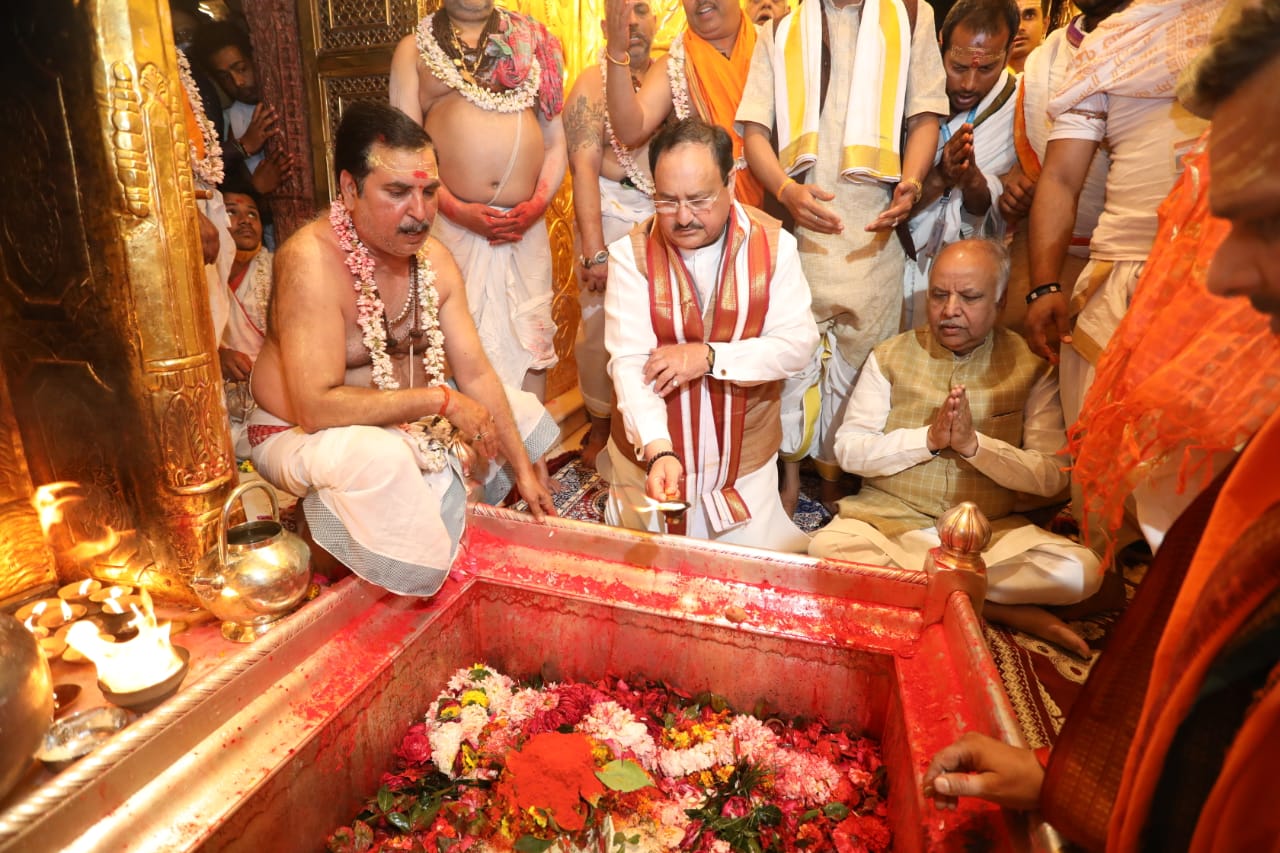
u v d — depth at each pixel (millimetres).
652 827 1500
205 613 2029
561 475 3414
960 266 2328
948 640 1552
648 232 2361
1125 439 1751
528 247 3148
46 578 2174
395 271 2045
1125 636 920
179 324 1914
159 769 1189
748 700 1751
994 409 2486
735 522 2400
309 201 3760
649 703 1763
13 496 2096
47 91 1771
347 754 1488
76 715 1538
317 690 1457
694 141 2090
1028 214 2926
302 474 1856
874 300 2910
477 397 2221
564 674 1889
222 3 3625
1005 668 2125
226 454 2082
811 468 3676
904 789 1372
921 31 2793
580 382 3441
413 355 2180
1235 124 608
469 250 3018
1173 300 1600
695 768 1604
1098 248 2373
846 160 2740
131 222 1823
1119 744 880
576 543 1912
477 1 2789
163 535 2045
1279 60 571
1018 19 2863
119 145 1766
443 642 1784
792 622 1682
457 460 1991
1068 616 2391
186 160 1902
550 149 3152
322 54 3539
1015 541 2244
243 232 3428
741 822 1495
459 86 2814
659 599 1771
